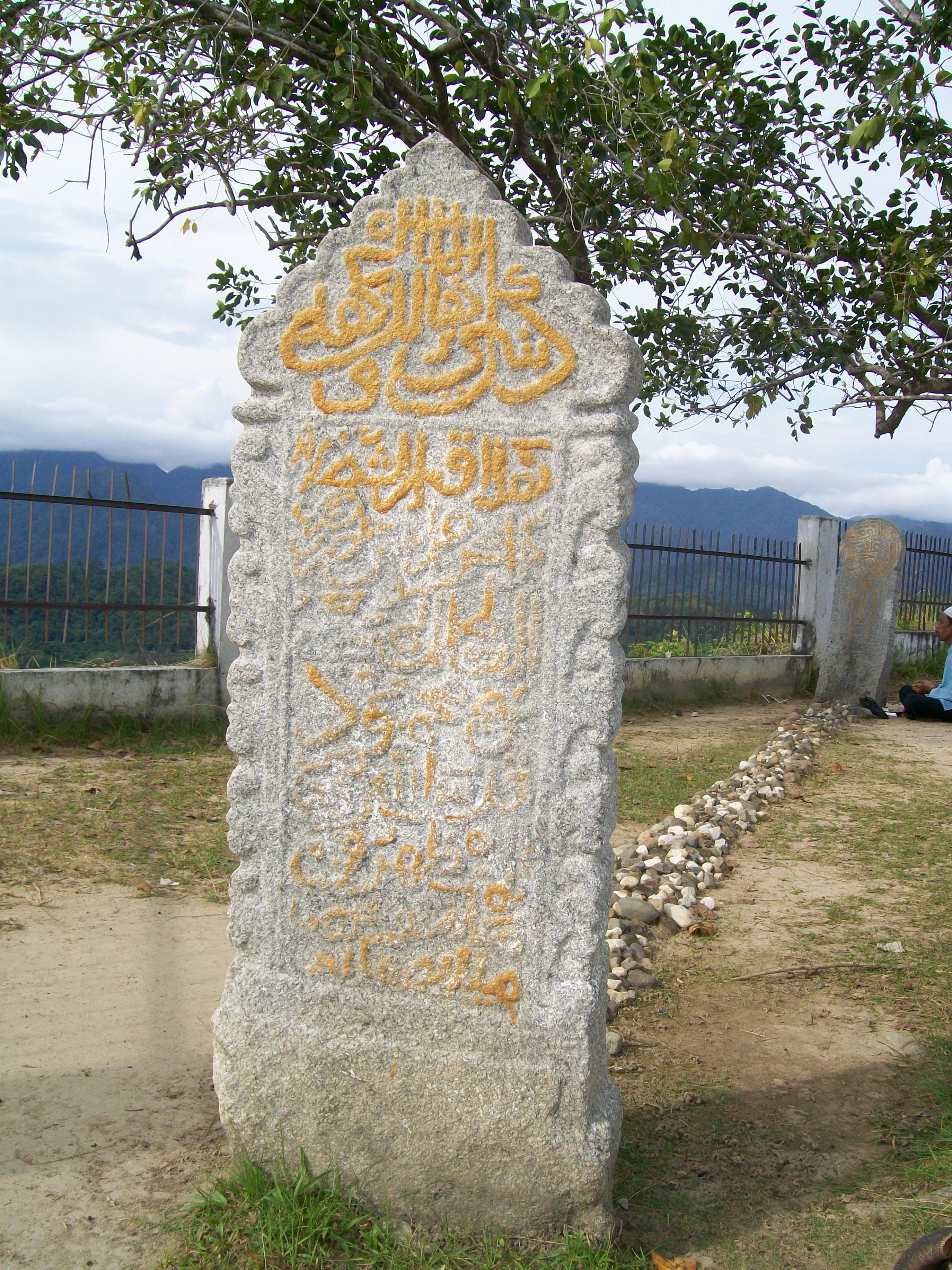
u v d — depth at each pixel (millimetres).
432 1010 2596
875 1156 2904
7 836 5312
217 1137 2824
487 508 2584
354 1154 2600
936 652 15961
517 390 2572
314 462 2682
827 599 13320
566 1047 2514
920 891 5195
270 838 2713
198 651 8961
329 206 7254
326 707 2674
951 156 6184
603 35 5289
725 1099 3203
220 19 6176
